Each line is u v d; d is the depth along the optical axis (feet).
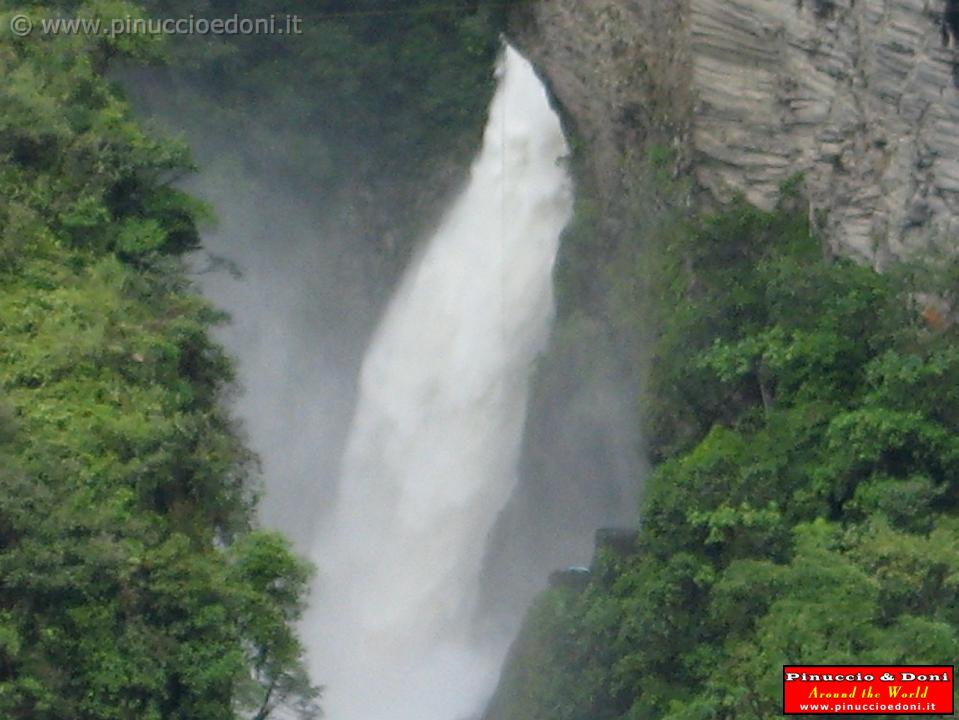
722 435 174.29
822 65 189.26
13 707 137.28
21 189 169.07
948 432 158.10
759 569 149.07
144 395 156.04
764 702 141.69
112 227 171.01
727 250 190.49
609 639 163.32
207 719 144.66
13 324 158.10
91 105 177.68
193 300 168.86
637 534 179.93
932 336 165.07
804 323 173.58
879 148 180.96
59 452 146.61
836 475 159.63
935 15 173.58
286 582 152.35
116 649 141.79
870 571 144.66
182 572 145.07
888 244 178.19
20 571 138.62
